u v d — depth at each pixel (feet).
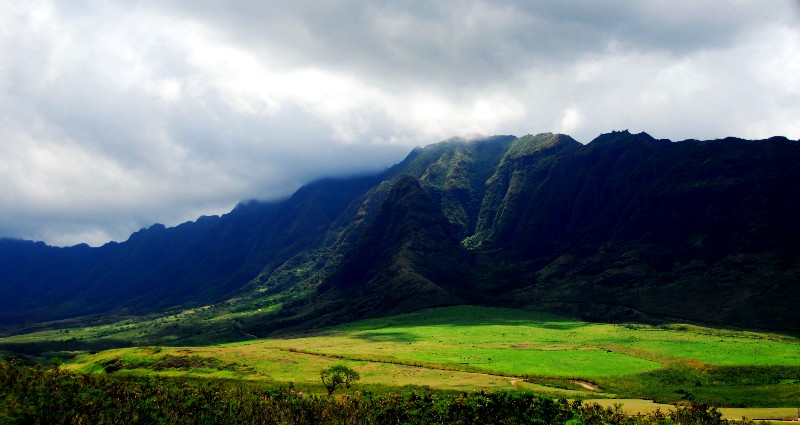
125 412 251.80
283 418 256.32
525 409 237.86
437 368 455.22
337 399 293.43
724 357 486.79
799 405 319.68
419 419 242.37
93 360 525.75
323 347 611.06
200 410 262.26
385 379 404.16
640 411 280.10
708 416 235.40
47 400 250.57
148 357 497.87
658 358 493.77
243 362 479.41
